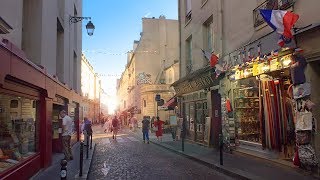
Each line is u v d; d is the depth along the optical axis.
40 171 10.49
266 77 11.11
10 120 8.14
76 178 9.38
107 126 38.84
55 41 13.39
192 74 18.22
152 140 23.58
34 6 10.75
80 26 26.78
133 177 10.12
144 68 43.75
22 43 10.53
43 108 11.09
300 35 8.68
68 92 17.58
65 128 13.01
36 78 9.54
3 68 6.65
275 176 8.88
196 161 13.11
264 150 11.62
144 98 40.03
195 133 19.33
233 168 10.38
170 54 43.66
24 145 9.32
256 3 11.78
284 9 9.85
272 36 10.41
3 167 7.48
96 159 14.58
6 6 7.43
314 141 8.62
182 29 22.28
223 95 14.72
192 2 19.92
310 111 8.66
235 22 13.65
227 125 14.32
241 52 12.77
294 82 9.17
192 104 19.89
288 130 10.48
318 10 8.48
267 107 11.21
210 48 17.42
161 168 11.68
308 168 8.89
